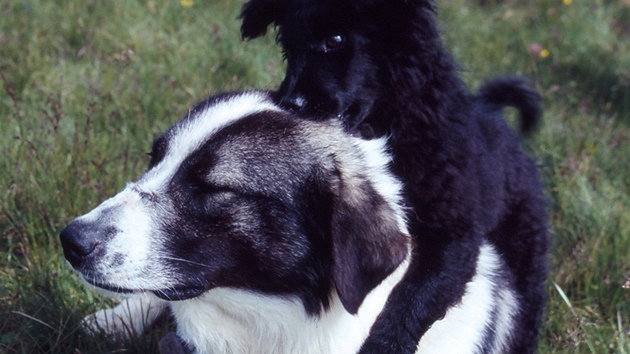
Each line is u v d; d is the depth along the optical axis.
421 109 1.97
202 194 1.71
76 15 2.76
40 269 1.99
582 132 2.46
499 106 2.21
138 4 2.91
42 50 2.57
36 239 2.04
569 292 2.07
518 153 2.11
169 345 1.82
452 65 2.05
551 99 2.69
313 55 2.01
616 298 2.04
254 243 1.71
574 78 2.95
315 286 1.73
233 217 1.71
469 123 2.01
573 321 2.00
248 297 1.73
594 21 3.37
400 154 1.96
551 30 3.30
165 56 2.58
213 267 1.71
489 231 1.97
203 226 1.71
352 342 1.75
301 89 1.99
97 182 2.10
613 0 3.73
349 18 2.01
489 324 1.85
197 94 2.38
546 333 2.01
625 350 1.94
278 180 1.72
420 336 1.81
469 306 1.84
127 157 2.16
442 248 1.87
